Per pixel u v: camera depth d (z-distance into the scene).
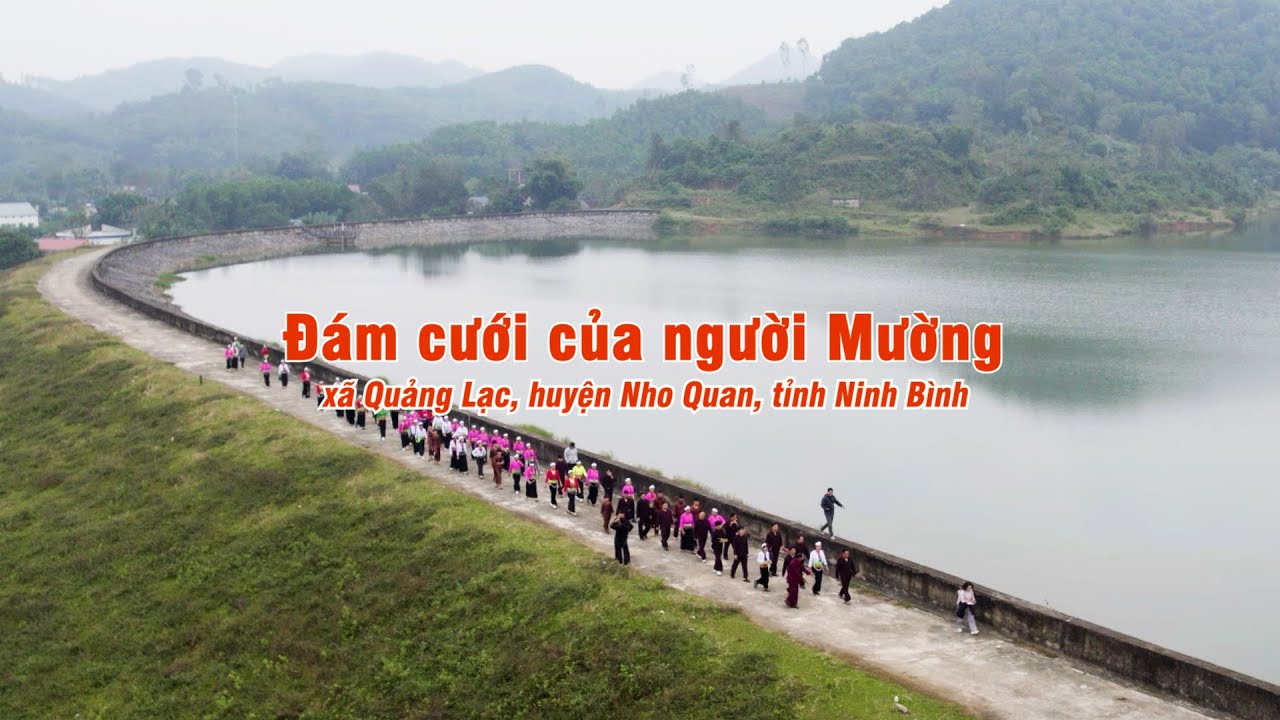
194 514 50.16
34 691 39.09
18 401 71.44
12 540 51.41
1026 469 68.38
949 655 32.03
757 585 37.84
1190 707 28.89
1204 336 110.19
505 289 155.38
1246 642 45.19
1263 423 78.75
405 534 43.91
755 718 28.70
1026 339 110.19
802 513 59.69
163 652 40.38
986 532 57.47
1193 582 51.44
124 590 45.19
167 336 84.94
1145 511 60.81
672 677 31.34
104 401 68.00
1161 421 79.88
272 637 39.56
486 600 37.78
